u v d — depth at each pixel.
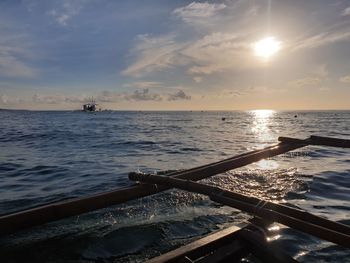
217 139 26.73
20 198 8.01
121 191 5.07
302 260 4.55
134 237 5.38
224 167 6.61
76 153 17.19
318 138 8.30
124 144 22.12
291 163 13.02
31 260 4.68
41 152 17.62
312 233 3.43
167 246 5.06
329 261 4.52
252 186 8.80
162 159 15.08
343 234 3.25
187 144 22.38
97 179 10.27
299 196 7.90
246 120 84.75
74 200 4.61
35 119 83.62
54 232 5.56
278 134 32.78
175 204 6.98
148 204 6.97
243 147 20.53
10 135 29.41
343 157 14.91
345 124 56.50
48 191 8.73
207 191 4.65
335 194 8.10
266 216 3.82
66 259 4.70
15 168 12.55
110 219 6.12
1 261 4.65
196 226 5.80
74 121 70.69
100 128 43.62
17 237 5.37
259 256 3.64
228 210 6.60
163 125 55.19
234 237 3.86
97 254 4.84
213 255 3.50
